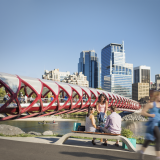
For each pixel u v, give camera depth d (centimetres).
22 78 2169
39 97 2273
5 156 559
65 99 3272
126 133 1089
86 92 3691
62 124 6506
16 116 2038
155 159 564
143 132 4856
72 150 661
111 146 823
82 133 784
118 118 795
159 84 19338
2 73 2023
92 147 727
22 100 2288
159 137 527
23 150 643
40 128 5391
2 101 2061
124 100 7825
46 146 723
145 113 549
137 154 630
